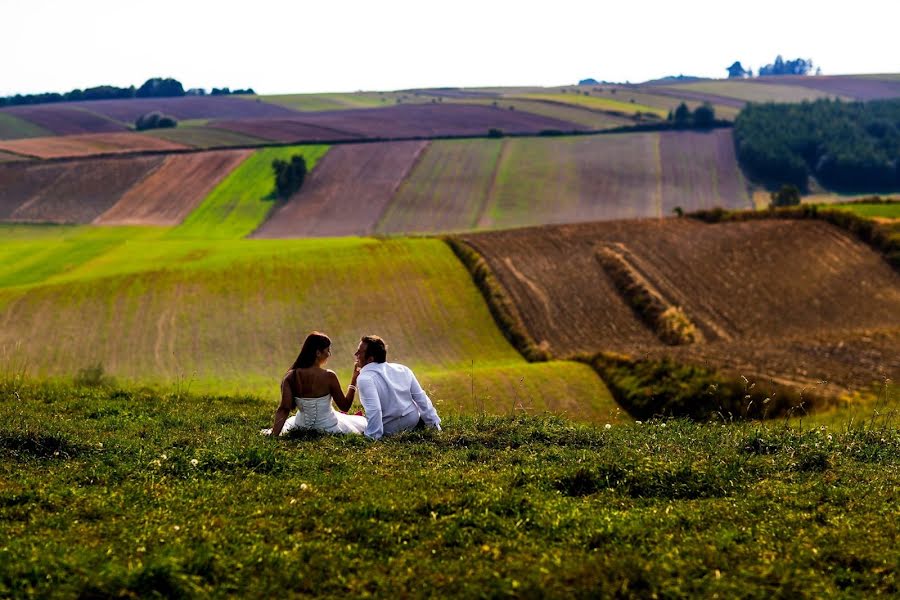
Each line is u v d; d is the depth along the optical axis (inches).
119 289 2583.7
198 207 5556.1
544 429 537.6
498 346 2272.4
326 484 385.4
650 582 261.6
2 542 297.0
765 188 6141.7
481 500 346.0
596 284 2689.5
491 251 3029.0
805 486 393.4
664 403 1520.7
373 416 503.8
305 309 2472.9
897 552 296.7
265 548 295.3
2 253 3661.4
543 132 7381.9
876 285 2593.5
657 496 378.9
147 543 298.4
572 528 319.3
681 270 2787.9
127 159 6476.4
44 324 2281.0
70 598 248.8
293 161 5930.1
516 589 255.6
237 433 524.7
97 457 436.8
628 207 5625.0
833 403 1323.8
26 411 607.2
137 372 1942.7
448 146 6904.5
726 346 1857.8
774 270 2758.4
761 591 258.7
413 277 2758.4
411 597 257.6
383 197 5743.1
